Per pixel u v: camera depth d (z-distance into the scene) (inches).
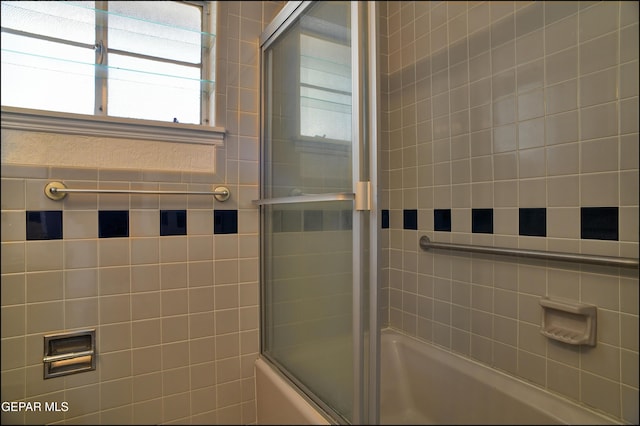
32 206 44.5
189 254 54.2
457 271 59.7
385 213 73.9
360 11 38.9
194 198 54.6
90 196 47.7
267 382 55.1
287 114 52.9
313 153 46.9
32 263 44.6
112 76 49.6
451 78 60.6
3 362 43.4
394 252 72.9
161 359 52.4
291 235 52.2
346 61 40.7
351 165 39.9
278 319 55.6
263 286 59.6
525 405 46.1
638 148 38.1
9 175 43.3
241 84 58.8
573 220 43.7
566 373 44.6
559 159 45.2
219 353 56.7
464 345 58.6
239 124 58.4
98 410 48.4
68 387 46.7
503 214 52.1
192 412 54.6
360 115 38.9
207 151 55.6
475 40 56.4
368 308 39.0
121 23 50.1
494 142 53.4
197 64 55.5
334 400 42.8
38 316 45.0
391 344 67.1
